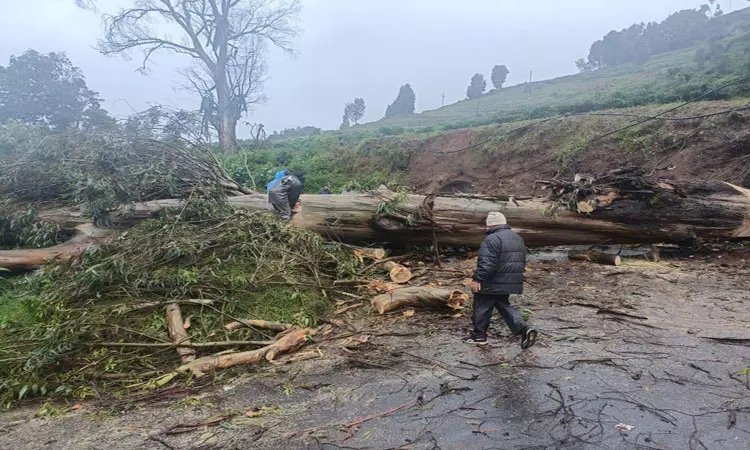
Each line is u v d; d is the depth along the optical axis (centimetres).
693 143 1217
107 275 494
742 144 1114
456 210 771
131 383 391
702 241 800
